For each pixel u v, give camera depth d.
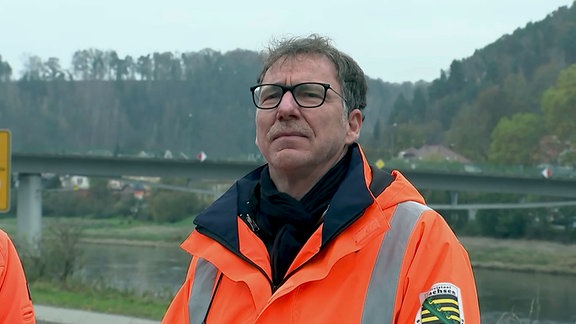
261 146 2.65
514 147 61.44
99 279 18.11
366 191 2.44
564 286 26.42
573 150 59.34
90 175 35.16
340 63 2.65
